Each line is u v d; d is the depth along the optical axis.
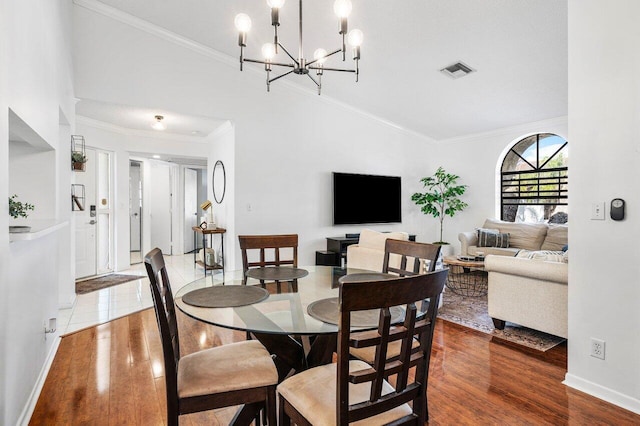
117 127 5.40
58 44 2.80
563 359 2.62
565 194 5.41
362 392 1.33
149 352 2.71
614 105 2.04
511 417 1.91
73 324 3.30
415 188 6.72
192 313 1.65
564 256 2.96
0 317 1.46
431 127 6.31
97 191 5.35
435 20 3.41
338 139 5.70
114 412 1.93
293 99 5.23
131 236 7.90
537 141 5.71
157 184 7.46
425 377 1.27
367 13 3.37
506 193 6.11
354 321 1.49
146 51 4.07
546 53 3.68
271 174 5.04
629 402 2.00
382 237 3.55
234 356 1.61
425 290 1.18
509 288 3.12
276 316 1.64
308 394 1.33
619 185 2.03
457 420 1.88
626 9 1.99
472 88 4.66
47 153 2.70
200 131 5.62
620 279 2.03
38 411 1.93
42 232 1.76
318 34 3.86
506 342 2.93
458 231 6.72
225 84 4.64
